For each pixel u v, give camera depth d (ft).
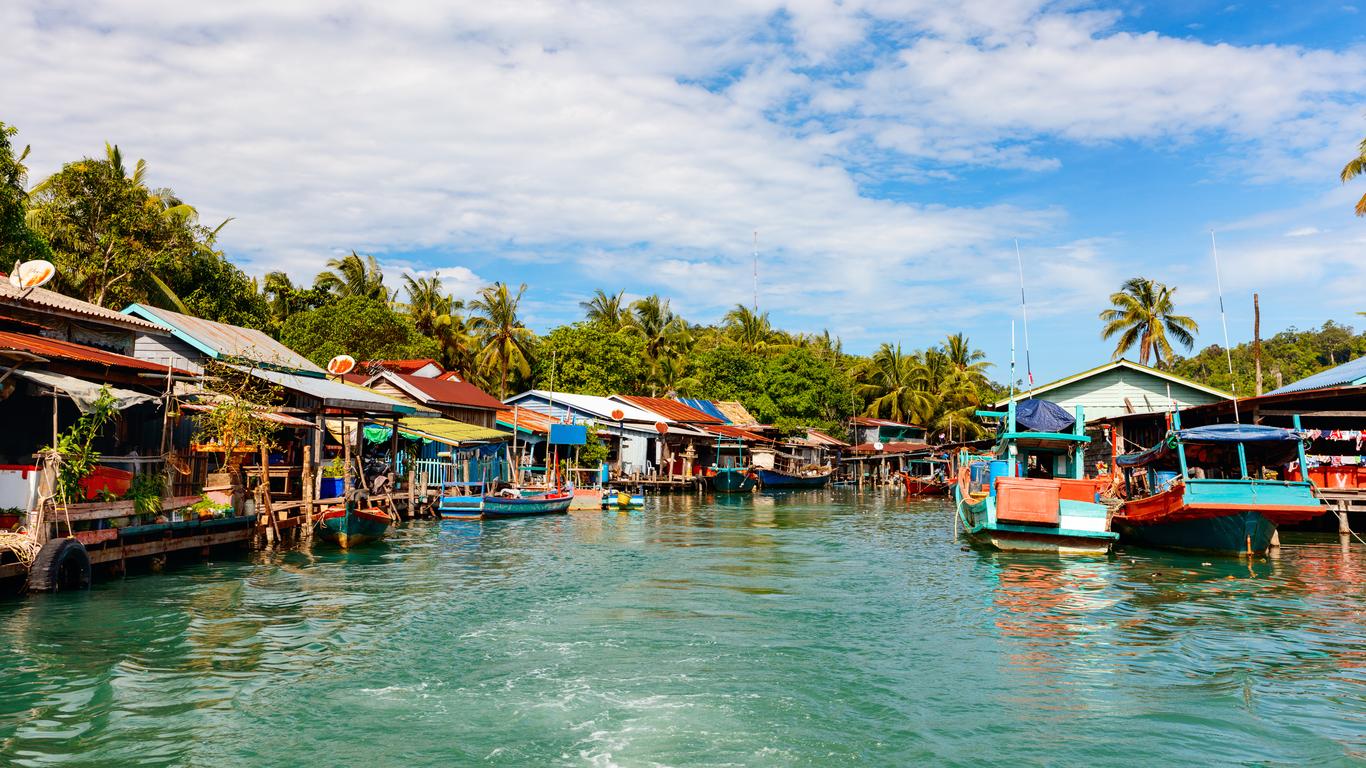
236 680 31.58
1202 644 39.01
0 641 35.63
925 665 35.27
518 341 190.80
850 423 252.42
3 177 79.05
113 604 43.19
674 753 25.46
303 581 52.85
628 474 164.86
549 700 30.14
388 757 24.84
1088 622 43.78
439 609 45.32
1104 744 26.35
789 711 29.32
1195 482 66.03
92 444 53.83
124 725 26.78
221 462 68.69
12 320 59.72
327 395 78.54
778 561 67.31
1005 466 75.87
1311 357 232.94
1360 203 111.55
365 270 194.08
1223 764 24.76
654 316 224.74
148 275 108.78
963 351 284.00
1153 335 168.25
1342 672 34.19
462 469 119.34
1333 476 90.99
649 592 51.83
